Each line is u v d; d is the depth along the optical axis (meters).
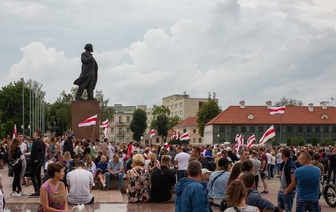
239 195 7.62
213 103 127.75
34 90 105.88
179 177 21.11
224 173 11.30
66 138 27.17
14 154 18.70
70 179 16.36
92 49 38.56
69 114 111.31
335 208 18.73
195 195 7.98
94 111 37.03
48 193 10.16
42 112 97.56
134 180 16.98
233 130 116.06
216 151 37.25
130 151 30.62
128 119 188.50
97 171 22.97
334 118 118.19
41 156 18.47
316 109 120.50
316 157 19.89
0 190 11.33
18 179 18.84
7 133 69.81
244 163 10.24
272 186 29.06
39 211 10.34
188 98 178.38
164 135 156.00
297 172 11.43
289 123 116.44
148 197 16.97
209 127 119.94
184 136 50.31
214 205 11.34
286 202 12.42
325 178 27.45
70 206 16.03
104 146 27.02
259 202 8.55
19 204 16.59
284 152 12.52
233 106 119.56
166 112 157.62
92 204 16.59
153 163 21.48
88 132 36.75
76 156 19.11
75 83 37.72
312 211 11.34
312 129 117.44
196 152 17.47
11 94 106.31
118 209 15.45
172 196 17.61
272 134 38.47
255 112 118.31
